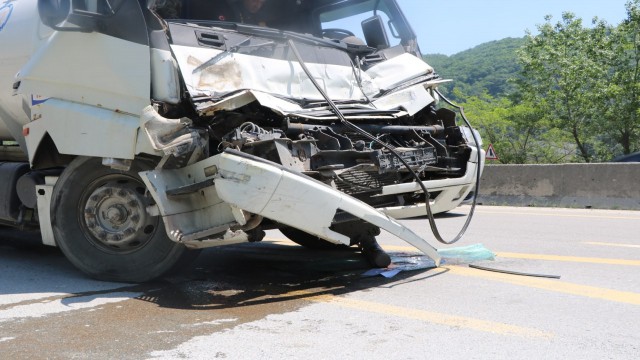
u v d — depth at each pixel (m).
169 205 4.25
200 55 4.54
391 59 5.93
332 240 4.15
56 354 3.12
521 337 3.35
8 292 4.55
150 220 4.73
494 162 26.23
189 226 4.28
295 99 4.88
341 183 4.48
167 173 4.32
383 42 6.37
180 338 3.37
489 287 4.59
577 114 24.19
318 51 5.37
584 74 23.62
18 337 3.41
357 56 5.75
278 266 5.61
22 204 5.63
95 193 4.82
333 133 4.66
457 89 31.19
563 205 12.61
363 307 4.02
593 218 10.09
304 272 5.29
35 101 5.04
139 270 4.79
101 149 4.57
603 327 3.54
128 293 4.49
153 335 3.43
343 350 3.15
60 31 4.79
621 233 7.99
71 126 4.74
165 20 4.64
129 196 4.73
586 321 3.66
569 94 24.16
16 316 3.86
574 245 6.87
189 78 4.40
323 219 4.07
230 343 3.28
